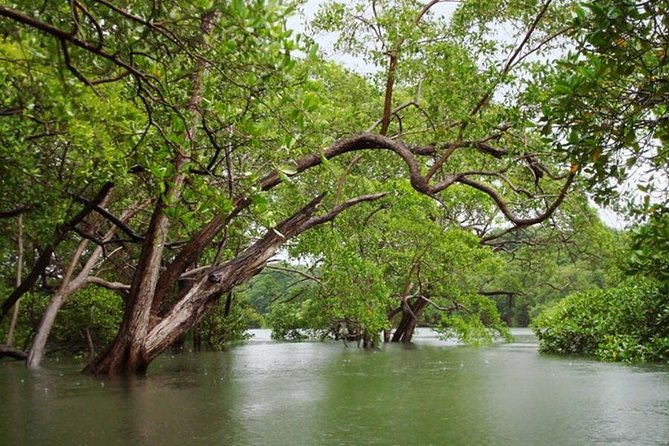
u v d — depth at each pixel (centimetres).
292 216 1180
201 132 827
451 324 2152
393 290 2352
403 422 678
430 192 1070
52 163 1010
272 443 570
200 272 1386
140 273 1097
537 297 4175
